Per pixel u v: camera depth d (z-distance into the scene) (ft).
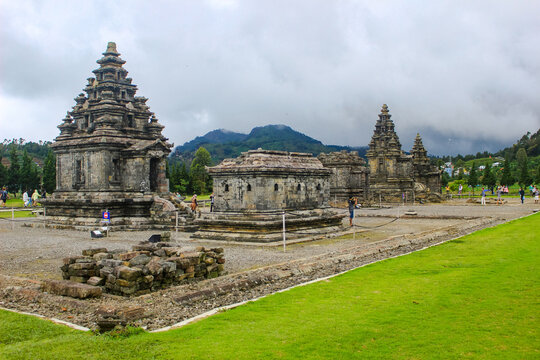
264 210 101.40
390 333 36.58
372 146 277.03
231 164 106.93
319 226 111.45
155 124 161.79
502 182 448.65
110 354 32.73
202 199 307.58
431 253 76.79
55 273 66.08
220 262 62.23
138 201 140.26
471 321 38.81
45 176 328.49
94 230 120.26
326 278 57.98
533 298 44.96
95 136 146.20
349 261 72.74
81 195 145.38
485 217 144.97
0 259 78.74
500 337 35.01
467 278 55.11
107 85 154.61
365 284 53.93
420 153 322.75
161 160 155.94
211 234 104.27
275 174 103.45
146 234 123.85
